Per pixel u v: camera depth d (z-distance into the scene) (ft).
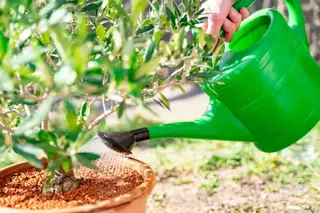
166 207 11.98
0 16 4.93
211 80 6.17
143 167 7.23
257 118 6.69
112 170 7.41
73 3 5.82
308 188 12.53
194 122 6.61
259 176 13.46
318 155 14.42
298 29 7.45
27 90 5.72
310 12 24.12
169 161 15.05
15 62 4.57
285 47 6.67
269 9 7.11
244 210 11.61
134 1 4.80
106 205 5.99
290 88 6.70
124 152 6.24
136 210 6.42
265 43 6.50
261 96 6.55
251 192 12.57
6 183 7.06
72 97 4.67
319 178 13.07
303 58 6.89
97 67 5.57
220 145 16.20
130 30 5.09
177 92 24.20
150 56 5.20
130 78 4.76
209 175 13.84
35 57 4.60
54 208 6.08
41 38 5.65
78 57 4.32
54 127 5.72
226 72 6.45
